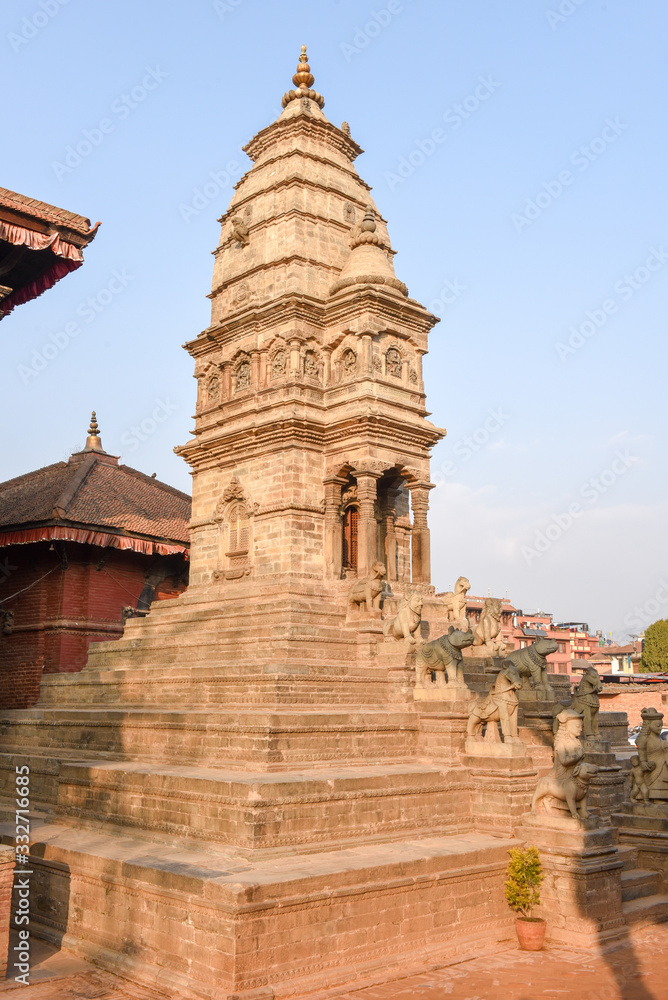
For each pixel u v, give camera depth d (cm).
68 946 2067
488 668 3316
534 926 2077
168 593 4984
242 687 2852
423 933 1989
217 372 4200
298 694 2752
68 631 4453
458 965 1947
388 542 3941
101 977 1884
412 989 1784
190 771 2339
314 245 3959
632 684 6881
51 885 2208
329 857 2003
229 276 4225
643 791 2670
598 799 2747
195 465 4169
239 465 3919
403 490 4059
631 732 6188
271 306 3847
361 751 2555
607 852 2219
